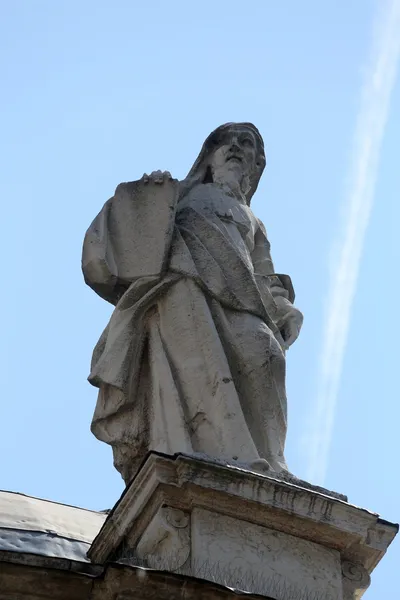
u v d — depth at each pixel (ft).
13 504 55.06
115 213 54.80
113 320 53.31
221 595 44.62
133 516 48.37
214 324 53.01
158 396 51.44
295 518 48.70
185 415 50.98
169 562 46.91
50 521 54.24
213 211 56.34
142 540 48.11
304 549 48.80
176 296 53.16
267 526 48.57
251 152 59.72
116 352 52.13
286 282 57.72
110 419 52.08
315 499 49.11
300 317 56.49
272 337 53.42
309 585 48.11
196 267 53.78
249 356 52.60
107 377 51.67
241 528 48.16
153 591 44.47
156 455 47.91
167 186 55.01
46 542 51.88
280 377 52.85
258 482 48.49
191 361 51.90
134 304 53.16
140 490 48.24
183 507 48.01
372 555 49.80
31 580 44.96
